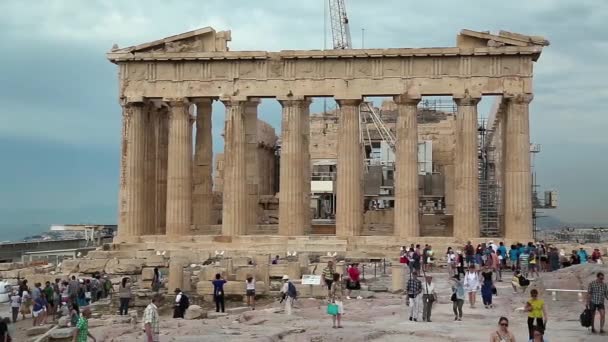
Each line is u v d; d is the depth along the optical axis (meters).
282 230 69.31
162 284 52.94
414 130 68.56
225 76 70.69
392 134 118.56
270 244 67.00
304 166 71.06
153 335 28.53
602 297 31.69
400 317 37.81
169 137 71.38
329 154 113.06
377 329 33.47
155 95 71.38
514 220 66.56
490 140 95.06
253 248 67.00
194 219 74.50
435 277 53.84
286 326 34.62
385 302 43.38
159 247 68.44
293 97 69.69
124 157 71.50
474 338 31.06
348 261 61.78
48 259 82.44
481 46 68.19
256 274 49.62
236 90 70.44
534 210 93.69
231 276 50.41
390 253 64.06
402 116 68.62
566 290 39.88
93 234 113.94
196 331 33.06
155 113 75.56
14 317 46.22
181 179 70.88
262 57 70.06
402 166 68.19
